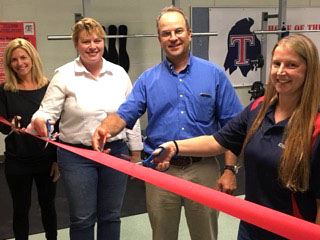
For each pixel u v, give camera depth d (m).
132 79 5.23
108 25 4.94
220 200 1.02
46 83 2.48
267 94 1.33
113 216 2.28
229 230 2.99
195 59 1.92
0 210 3.42
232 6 5.50
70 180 2.14
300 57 1.17
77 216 2.15
